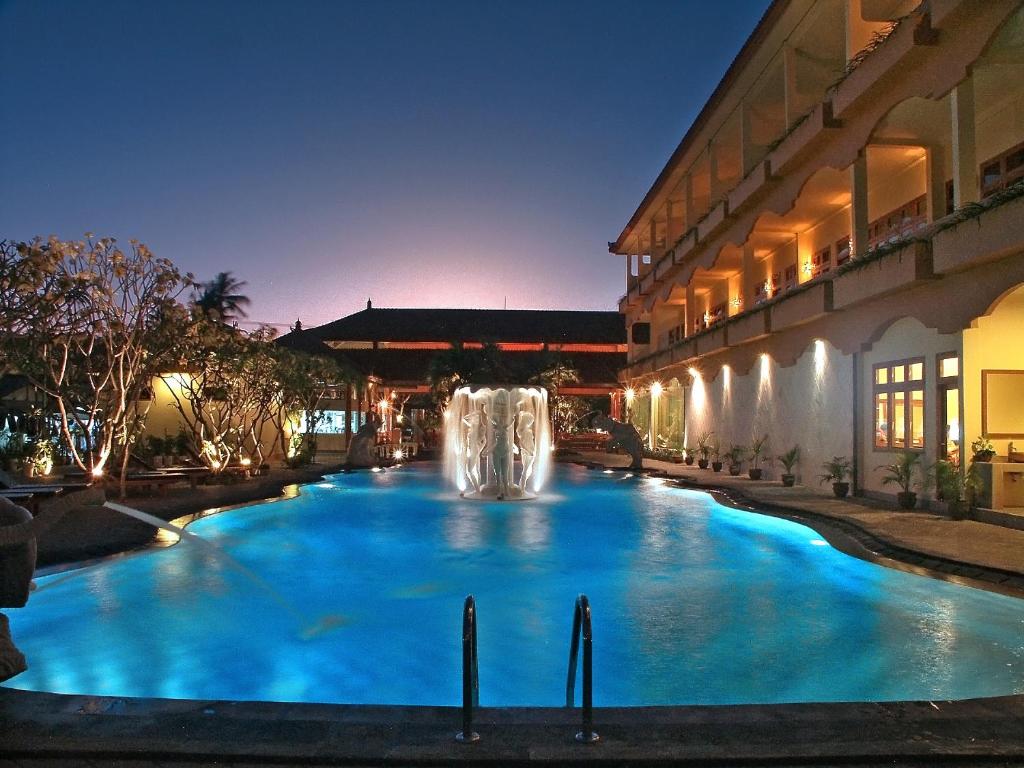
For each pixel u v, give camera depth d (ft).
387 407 152.56
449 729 13.56
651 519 50.14
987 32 40.93
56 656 22.82
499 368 134.51
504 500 60.54
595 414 163.22
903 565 31.17
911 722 13.67
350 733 13.34
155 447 81.46
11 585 15.64
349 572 34.01
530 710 14.55
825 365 64.13
